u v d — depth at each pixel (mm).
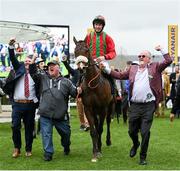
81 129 14219
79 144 11023
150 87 8367
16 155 9250
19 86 8984
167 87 20219
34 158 9141
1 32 15523
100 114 9344
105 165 8398
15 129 9133
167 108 24578
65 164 8508
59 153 9742
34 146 10680
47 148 8844
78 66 8711
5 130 14438
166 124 16062
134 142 8938
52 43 20344
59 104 8898
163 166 8281
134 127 8633
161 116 19484
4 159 9070
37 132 12781
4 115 17484
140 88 8352
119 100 16250
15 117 9078
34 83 9008
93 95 8984
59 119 9000
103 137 12375
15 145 9258
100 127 9461
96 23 9875
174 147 10477
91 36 9953
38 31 15664
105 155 9484
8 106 20594
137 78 8445
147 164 8461
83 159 9039
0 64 19141
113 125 15922
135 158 9094
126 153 9703
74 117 19812
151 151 9922
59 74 9102
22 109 9031
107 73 9102
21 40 16953
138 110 8477
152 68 8430
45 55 19922
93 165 8398
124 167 8195
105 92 9180
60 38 21234
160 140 11664
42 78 9000
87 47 8867
